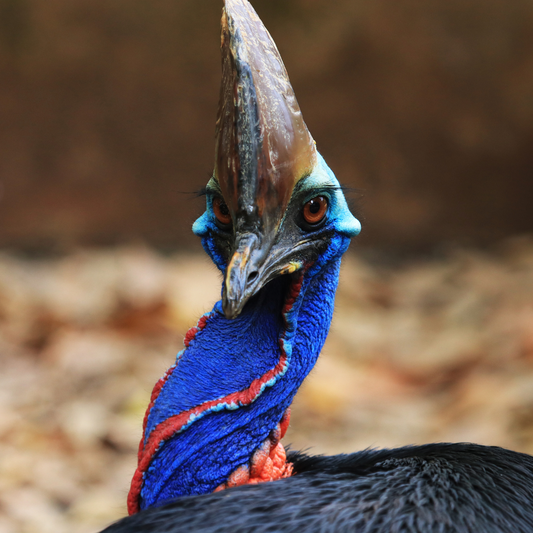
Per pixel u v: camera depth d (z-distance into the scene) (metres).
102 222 17.22
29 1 19.41
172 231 17.09
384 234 17.22
